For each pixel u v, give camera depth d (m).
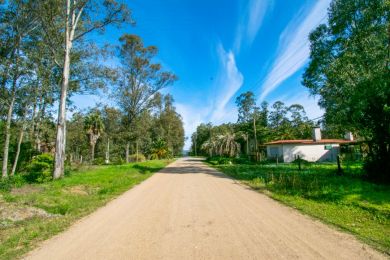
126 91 38.09
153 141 66.69
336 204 7.96
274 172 18.61
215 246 4.58
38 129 27.97
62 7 17.78
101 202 9.22
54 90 22.45
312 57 20.95
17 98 22.33
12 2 19.44
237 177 16.83
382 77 11.43
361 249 4.32
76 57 20.97
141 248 4.60
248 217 6.57
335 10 18.92
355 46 17.44
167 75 38.56
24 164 25.81
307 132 51.03
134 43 37.19
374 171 11.88
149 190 11.88
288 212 7.08
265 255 4.12
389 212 6.70
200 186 12.71
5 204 8.27
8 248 4.86
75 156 56.84
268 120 58.34
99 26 19.20
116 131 47.78
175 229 5.67
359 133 15.41
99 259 4.19
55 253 4.55
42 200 9.19
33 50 21.00
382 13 16.02
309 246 4.48
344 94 15.86
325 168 20.47
